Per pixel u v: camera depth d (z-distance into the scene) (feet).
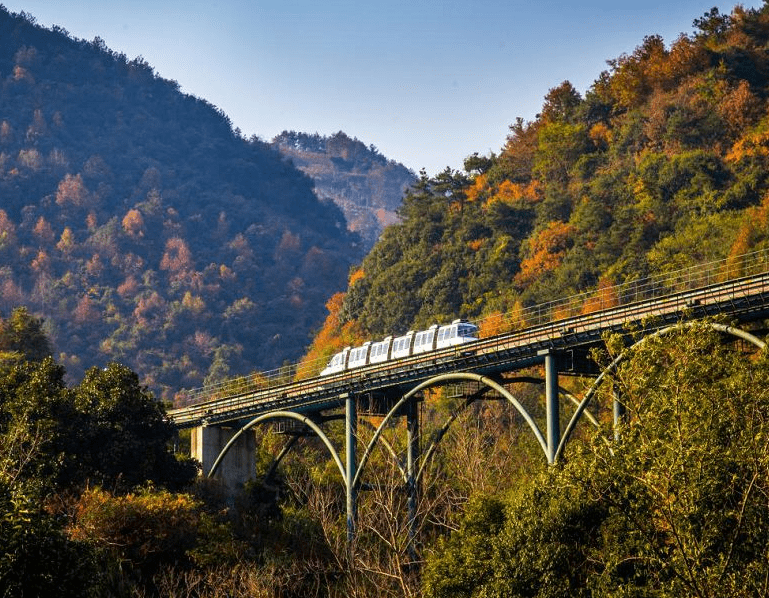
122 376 262.26
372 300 618.44
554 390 209.67
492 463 258.16
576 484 135.95
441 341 299.99
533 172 639.35
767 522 124.98
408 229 633.61
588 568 143.64
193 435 299.79
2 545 131.54
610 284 470.39
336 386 254.68
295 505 286.87
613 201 542.57
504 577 148.36
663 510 125.18
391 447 252.62
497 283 548.72
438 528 233.96
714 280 418.72
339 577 222.69
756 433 127.34
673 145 559.38
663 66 632.38
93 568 143.23
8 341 390.21
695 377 131.64
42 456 227.20
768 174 495.41
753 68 605.31
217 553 228.02
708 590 121.70
